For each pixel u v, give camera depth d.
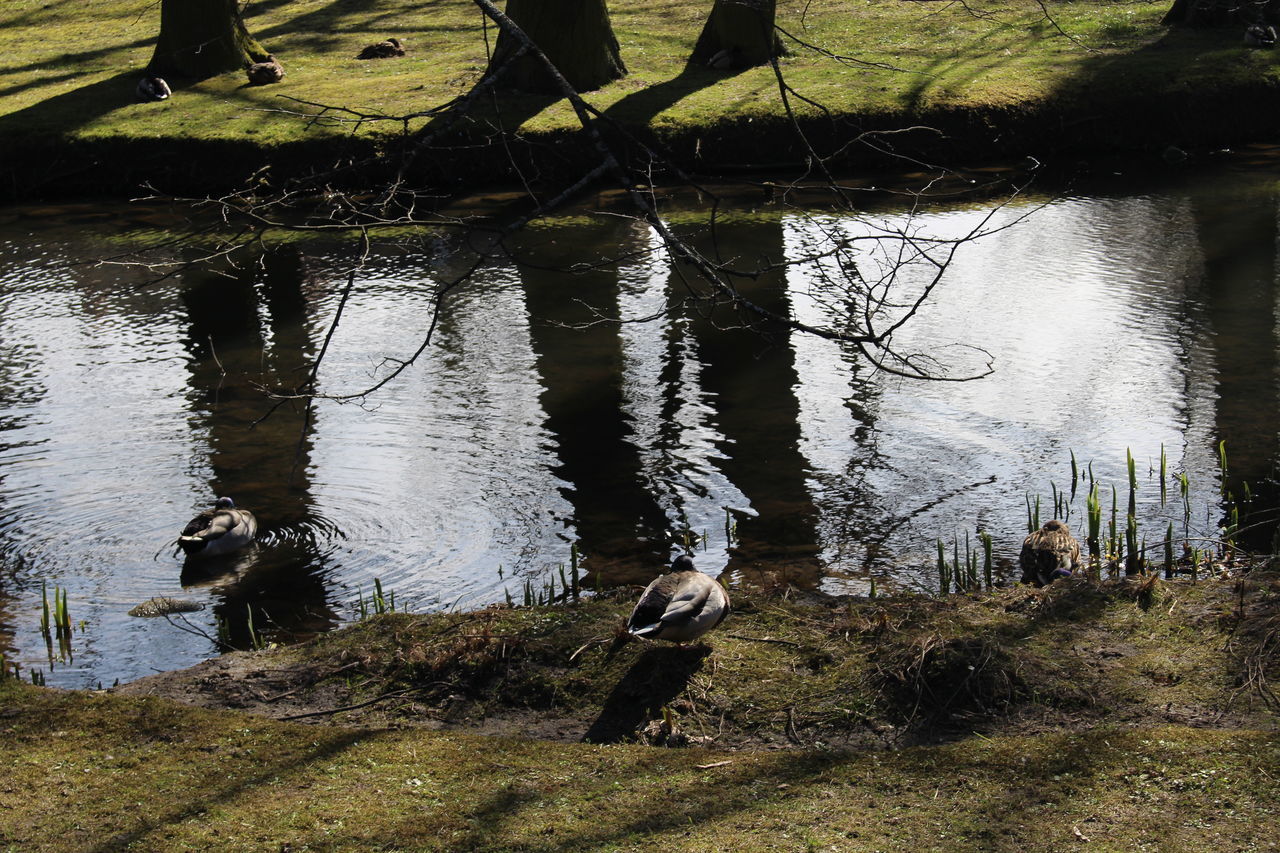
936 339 16.14
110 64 34.22
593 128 6.73
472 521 11.55
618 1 39.03
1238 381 14.09
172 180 26.45
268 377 15.82
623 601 8.39
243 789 6.24
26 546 11.34
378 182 25.22
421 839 5.71
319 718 7.29
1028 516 11.20
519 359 16.09
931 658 7.25
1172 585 8.33
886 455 12.73
